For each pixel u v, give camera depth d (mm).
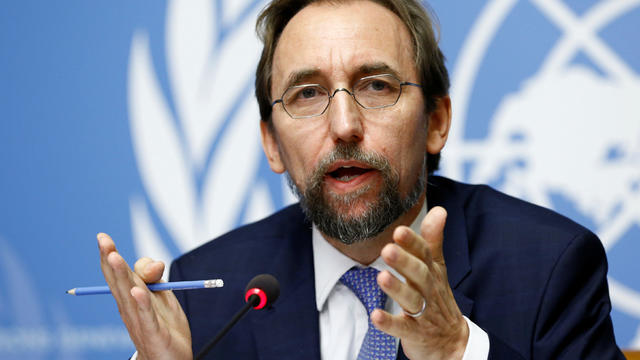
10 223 3736
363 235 2025
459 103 3326
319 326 2201
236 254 2492
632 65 3170
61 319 3641
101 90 3711
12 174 3758
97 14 3732
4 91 3793
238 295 2363
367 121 2012
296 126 2074
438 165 2453
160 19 3658
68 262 3672
